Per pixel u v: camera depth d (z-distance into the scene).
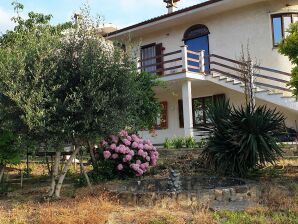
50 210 7.41
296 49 9.36
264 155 9.95
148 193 8.12
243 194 8.46
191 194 8.05
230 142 10.09
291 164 11.41
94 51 8.82
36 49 8.41
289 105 15.09
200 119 19.33
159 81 14.41
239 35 18.44
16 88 7.93
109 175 11.27
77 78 8.68
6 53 8.87
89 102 8.42
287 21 17.48
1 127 8.91
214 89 18.91
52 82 8.38
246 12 18.22
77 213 7.17
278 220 6.56
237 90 16.70
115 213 7.30
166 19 19.66
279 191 8.45
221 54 19.03
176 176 9.28
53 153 11.52
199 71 17.86
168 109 20.80
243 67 16.25
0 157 9.75
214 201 8.15
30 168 14.03
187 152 13.95
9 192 10.14
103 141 11.31
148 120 13.63
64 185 10.73
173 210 7.54
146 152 11.62
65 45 8.81
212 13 19.14
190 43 20.31
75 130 8.55
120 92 9.05
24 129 8.53
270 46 17.52
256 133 10.05
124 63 9.23
